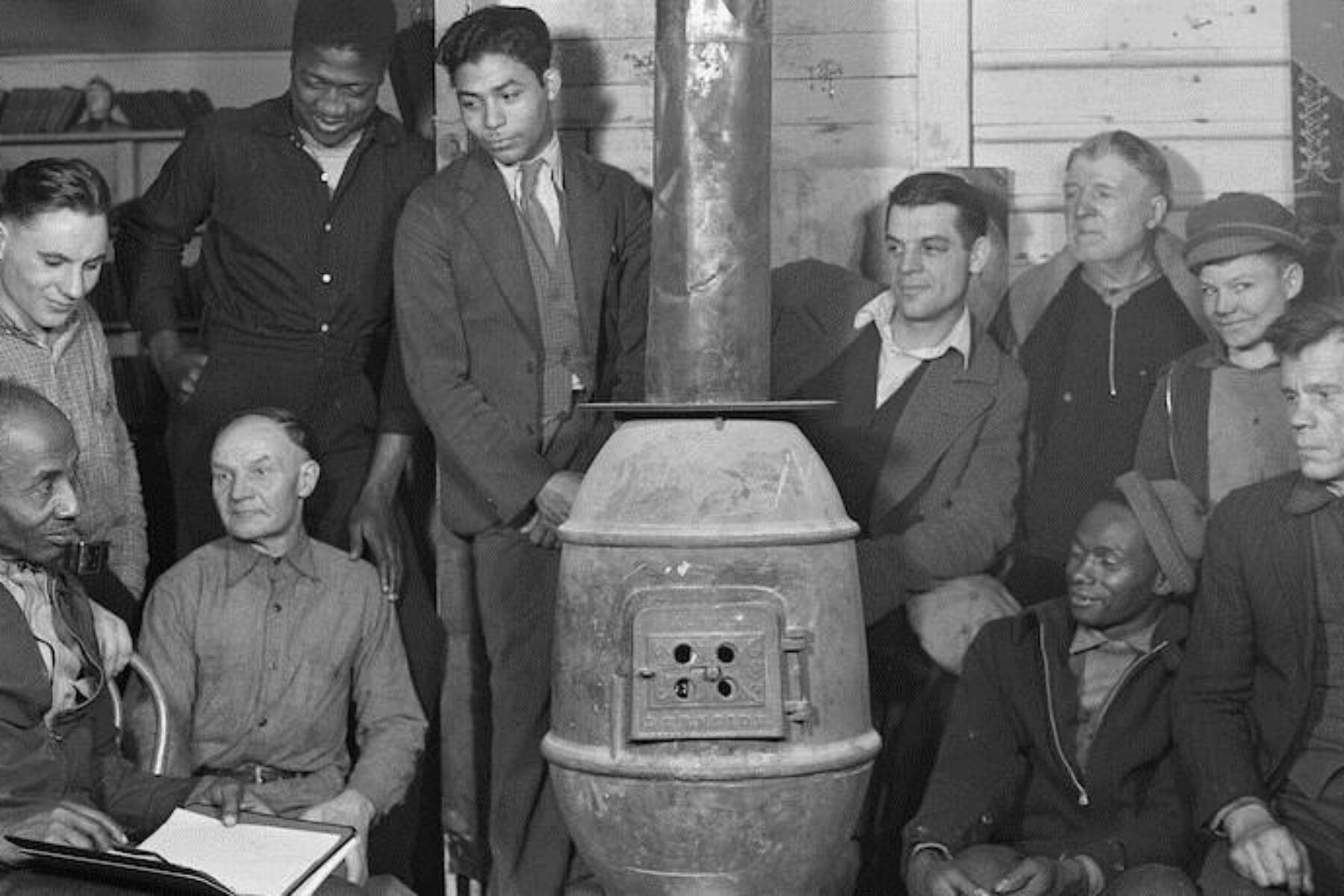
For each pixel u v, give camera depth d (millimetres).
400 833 5020
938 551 5043
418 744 4621
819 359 5129
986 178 5055
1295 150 4973
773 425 3844
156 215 4992
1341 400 4762
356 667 4676
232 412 4902
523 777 4949
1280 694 4656
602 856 3816
